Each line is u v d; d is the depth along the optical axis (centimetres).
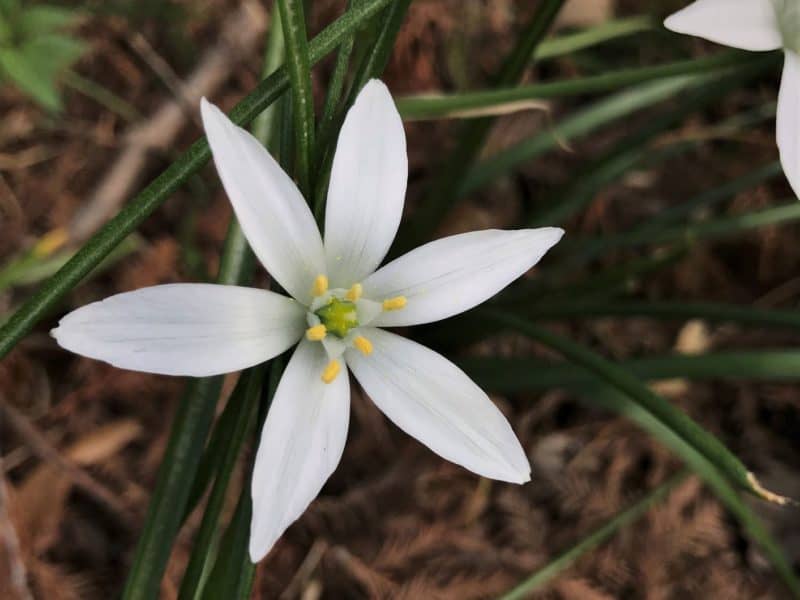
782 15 11
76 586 15
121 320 9
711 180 20
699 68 12
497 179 18
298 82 9
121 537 15
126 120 18
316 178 10
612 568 16
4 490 14
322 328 9
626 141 15
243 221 9
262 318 9
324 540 16
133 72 18
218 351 9
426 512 16
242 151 9
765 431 18
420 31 19
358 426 17
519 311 15
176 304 9
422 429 10
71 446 15
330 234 10
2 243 16
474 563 16
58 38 14
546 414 18
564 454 18
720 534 16
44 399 16
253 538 9
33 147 17
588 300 16
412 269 10
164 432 16
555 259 18
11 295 16
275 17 13
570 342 12
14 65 14
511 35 20
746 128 20
